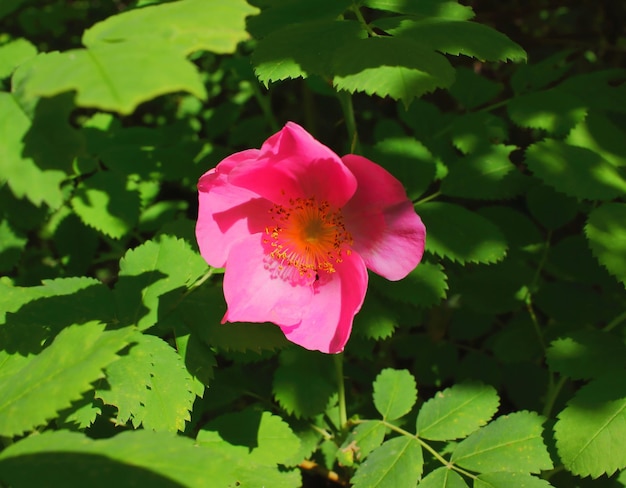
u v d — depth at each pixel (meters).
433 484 0.35
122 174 0.41
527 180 0.40
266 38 0.35
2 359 0.33
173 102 0.52
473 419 0.36
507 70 0.53
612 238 0.35
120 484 0.28
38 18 0.45
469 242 0.37
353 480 0.35
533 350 0.41
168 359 0.34
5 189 0.40
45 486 0.28
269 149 0.33
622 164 0.39
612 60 0.53
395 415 0.37
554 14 0.59
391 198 0.34
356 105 0.51
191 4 0.29
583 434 0.34
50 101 0.30
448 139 0.42
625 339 0.38
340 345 0.34
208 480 0.28
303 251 0.35
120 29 0.28
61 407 0.29
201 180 0.34
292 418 0.38
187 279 0.35
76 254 0.42
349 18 0.37
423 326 0.47
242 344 0.34
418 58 0.33
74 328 0.31
